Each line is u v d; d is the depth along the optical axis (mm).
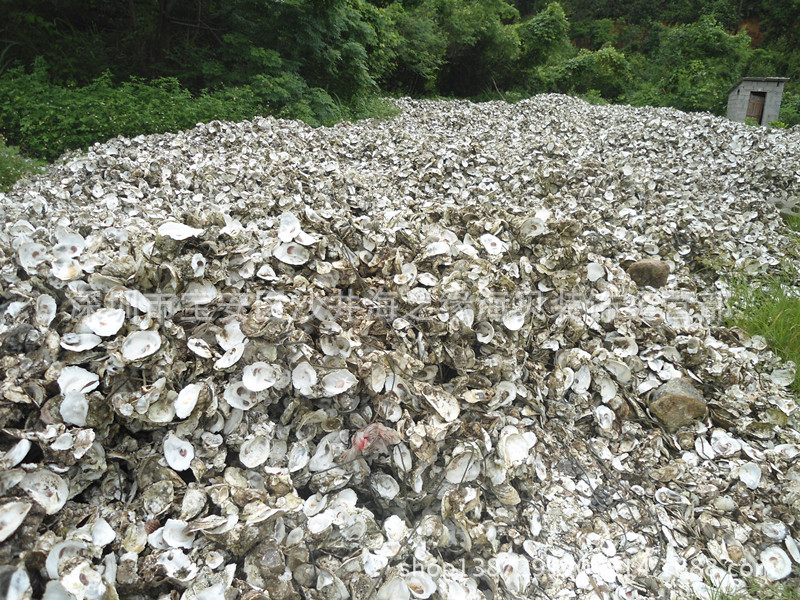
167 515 1569
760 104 11250
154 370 1725
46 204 3074
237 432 1776
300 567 1538
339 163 5184
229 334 1942
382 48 10602
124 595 1388
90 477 1568
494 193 4207
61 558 1344
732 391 2490
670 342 2643
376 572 1582
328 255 2453
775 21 27219
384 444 1856
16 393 1517
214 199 3537
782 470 2143
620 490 2098
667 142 6887
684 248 4047
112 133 5664
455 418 1888
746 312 3305
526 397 2234
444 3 14711
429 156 5168
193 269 1999
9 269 1936
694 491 2086
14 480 1390
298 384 1856
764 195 5641
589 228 3885
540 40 16016
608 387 2373
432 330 2156
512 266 2678
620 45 29531
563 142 6328
